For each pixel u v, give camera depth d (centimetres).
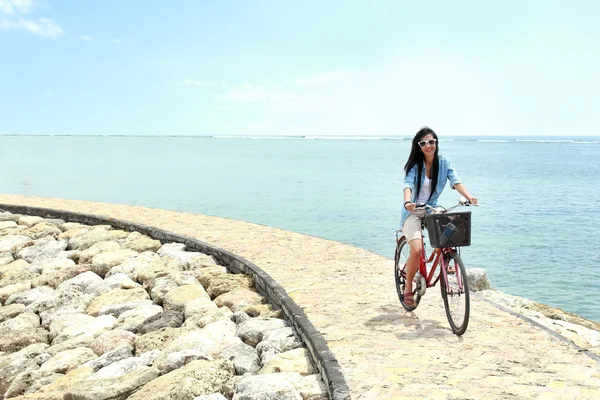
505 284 1256
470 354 470
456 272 522
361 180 4044
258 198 2819
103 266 914
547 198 2922
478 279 863
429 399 384
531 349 479
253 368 480
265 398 393
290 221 2066
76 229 1215
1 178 4075
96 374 504
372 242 1661
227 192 3128
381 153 11100
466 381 414
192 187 3441
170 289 754
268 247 970
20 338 642
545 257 1502
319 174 4709
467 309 499
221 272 800
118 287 810
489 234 1838
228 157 8688
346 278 755
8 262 1047
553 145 19050
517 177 4425
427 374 429
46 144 18725
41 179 4012
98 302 746
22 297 798
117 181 3884
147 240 1058
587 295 1169
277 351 503
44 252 1060
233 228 1180
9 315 744
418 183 571
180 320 652
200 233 1112
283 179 4138
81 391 434
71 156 8606
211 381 433
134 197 2847
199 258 890
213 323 586
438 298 655
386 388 405
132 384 447
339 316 588
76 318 688
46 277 881
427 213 568
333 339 516
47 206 1534
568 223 2061
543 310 797
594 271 1356
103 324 656
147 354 534
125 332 605
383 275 771
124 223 1218
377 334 529
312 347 471
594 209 2469
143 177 4278
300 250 944
